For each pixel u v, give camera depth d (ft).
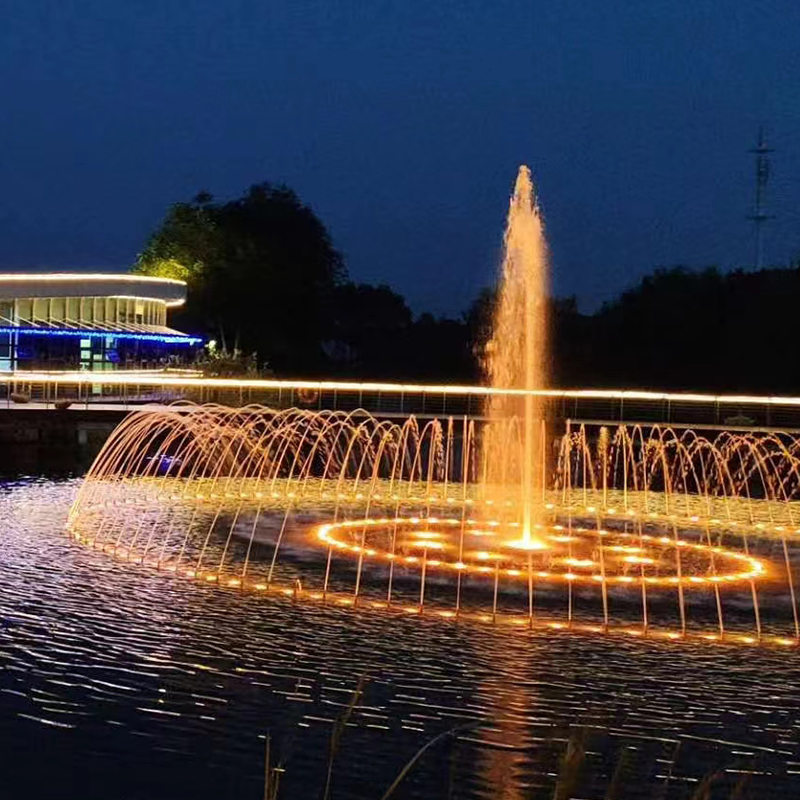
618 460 131.54
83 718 34.06
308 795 29.12
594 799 29.27
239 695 36.45
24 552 59.41
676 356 196.95
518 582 53.78
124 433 126.41
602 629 45.68
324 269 247.91
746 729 34.65
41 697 35.78
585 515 84.38
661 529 76.84
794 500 105.29
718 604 50.47
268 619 45.88
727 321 195.42
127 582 52.24
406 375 235.61
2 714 34.17
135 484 97.81
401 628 44.93
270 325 232.53
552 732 33.91
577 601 50.29
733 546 68.90
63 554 59.06
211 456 122.31
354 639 43.24
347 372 235.61
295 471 123.24
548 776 30.71
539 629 45.42
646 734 34.04
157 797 28.81
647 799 29.30
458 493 99.50
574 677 39.24
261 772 30.45
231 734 33.09
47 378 144.15
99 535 65.87
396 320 280.92
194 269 220.84
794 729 34.76
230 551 60.70
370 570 55.72
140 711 34.78
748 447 127.24
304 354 236.43
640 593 52.26
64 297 169.99
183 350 196.24
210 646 41.83
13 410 123.75
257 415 132.46
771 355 183.32
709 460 128.06
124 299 181.16
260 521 73.56
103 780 29.76
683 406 168.76
